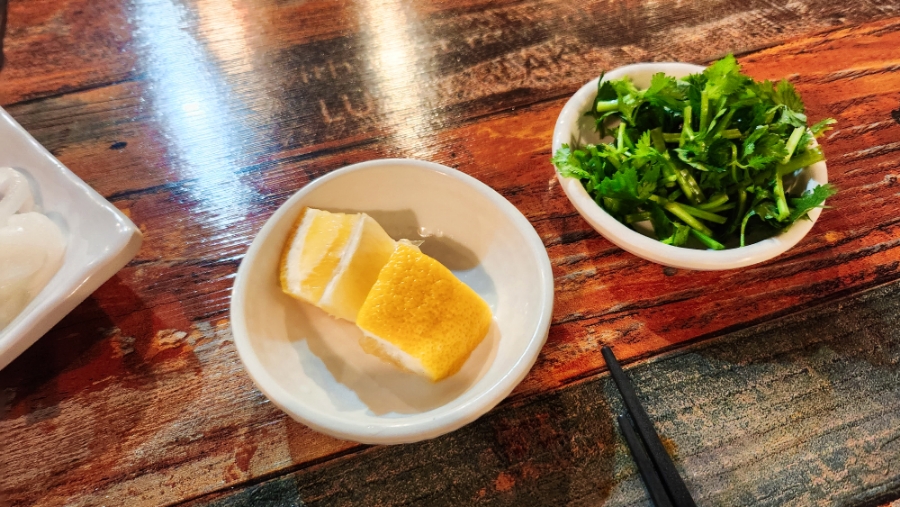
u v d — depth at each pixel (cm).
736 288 18
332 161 21
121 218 17
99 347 17
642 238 16
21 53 24
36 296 17
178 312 18
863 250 18
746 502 15
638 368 17
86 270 16
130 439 16
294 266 16
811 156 17
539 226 19
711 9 25
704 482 15
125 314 18
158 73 23
